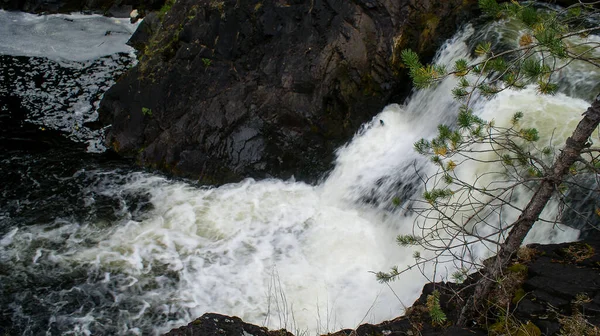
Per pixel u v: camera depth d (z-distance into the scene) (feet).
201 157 31.40
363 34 30.94
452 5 32.17
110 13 50.26
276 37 31.96
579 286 16.96
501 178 23.93
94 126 35.53
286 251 25.98
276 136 30.73
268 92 31.12
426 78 15.23
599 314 15.88
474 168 24.91
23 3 50.34
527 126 24.89
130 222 27.78
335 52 30.71
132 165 32.45
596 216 20.86
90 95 38.68
